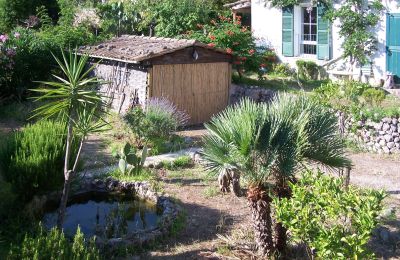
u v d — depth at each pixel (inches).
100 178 411.2
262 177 266.5
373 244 313.4
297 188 246.5
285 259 287.3
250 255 292.2
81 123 286.5
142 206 383.9
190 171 453.7
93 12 997.8
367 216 225.3
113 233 327.9
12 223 319.0
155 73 591.5
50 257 241.9
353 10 747.4
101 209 378.3
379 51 727.1
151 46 628.1
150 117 519.5
